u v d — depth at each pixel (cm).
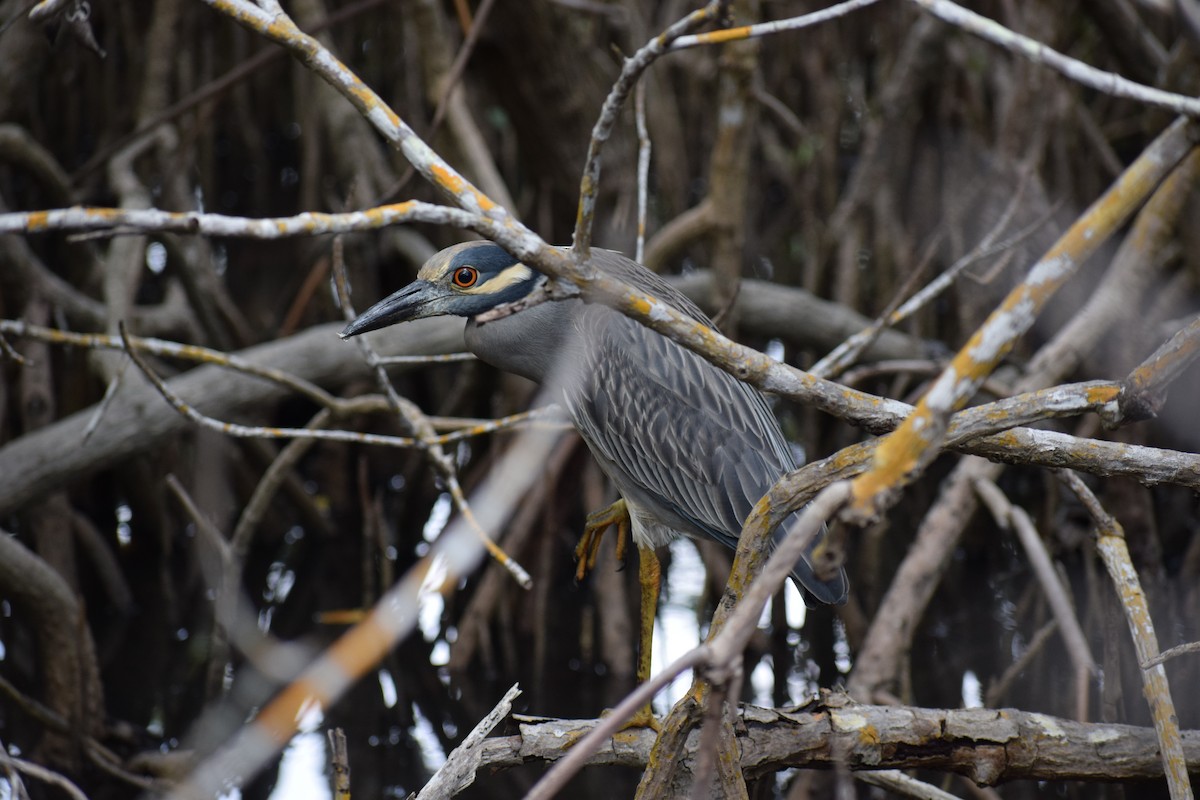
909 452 358
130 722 977
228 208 1744
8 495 1014
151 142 1387
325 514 1350
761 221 1603
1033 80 1305
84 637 898
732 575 520
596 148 414
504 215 422
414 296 755
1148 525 1108
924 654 1077
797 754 602
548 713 998
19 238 1158
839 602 741
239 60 1636
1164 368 450
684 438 793
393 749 927
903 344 1284
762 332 1255
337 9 1576
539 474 1118
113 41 1634
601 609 1095
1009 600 1164
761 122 1565
